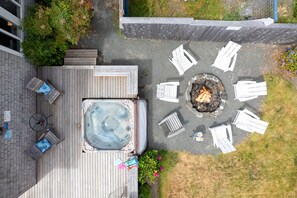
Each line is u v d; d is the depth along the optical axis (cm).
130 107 1459
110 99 1469
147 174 1472
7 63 1236
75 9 1360
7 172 1240
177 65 1509
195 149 1556
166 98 1516
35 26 1327
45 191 1496
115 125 1504
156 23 1290
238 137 1558
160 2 1468
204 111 1546
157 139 1554
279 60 1544
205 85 1550
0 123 1195
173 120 1507
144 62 1549
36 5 1389
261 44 1545
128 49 1549
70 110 1493
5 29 1212
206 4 1447
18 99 1329
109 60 1549
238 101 1551
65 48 1434
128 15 1479
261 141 1559
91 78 1488
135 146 1450
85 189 1492
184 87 1548
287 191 1555
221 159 1555
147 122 1548
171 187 1557
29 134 1423
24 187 1368
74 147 1489
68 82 1488
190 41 1546
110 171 1486
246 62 1550
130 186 1457
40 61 1433
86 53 1517
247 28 1307
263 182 1557
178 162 1558
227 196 1558
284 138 1559
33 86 1371
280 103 1554
